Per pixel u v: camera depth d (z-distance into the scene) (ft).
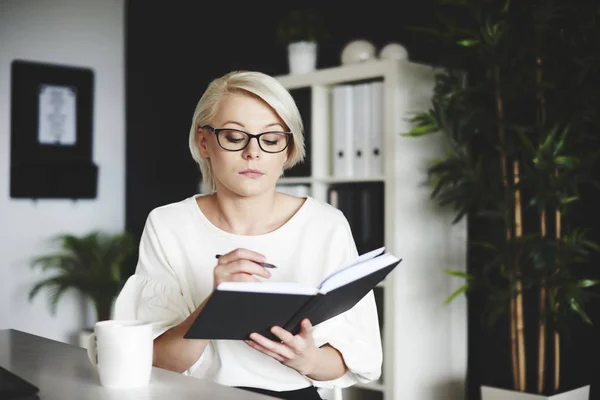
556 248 8.11
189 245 4.83
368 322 4.74
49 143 14.05
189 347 4.33
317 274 4.75
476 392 10.14
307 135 10.40
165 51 14.60
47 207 14.12
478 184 8.63
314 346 4.07
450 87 8.99
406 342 9.33
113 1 15.07
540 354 8.46
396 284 9.21
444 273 9.91
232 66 13.42
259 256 3.92
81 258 13.89
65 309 14.28
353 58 9.91
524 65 8.41
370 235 9.65
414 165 9.52
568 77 8.22
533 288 9.31
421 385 9.53
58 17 14.26
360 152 9.78
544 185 8.14
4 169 13.60
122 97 15.17
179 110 14.24
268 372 4.50
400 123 9.32
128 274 13.89
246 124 4.40
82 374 3.73
